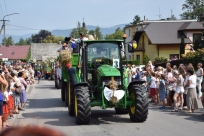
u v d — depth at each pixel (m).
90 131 8.91
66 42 15.73
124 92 9.75
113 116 11.39
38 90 24.16
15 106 12.14
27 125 1.28
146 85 16.36
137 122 10.11
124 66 10.79
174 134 8.41
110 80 9.80
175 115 11.38
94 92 10.46
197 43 33.72
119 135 8.36
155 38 41.47
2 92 7.91
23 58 72.38
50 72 42.00
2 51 74.69
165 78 13.16
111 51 10.78
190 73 11.74
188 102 11.79
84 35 12.04
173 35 41.88
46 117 11.40
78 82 10.00
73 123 10.16
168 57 41.59
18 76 13.40
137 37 46.16
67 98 14.14
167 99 13.36
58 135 1.20
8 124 9.31
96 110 12.88
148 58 39.38
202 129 9.02
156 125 9.62
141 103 9.72
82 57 10.70
